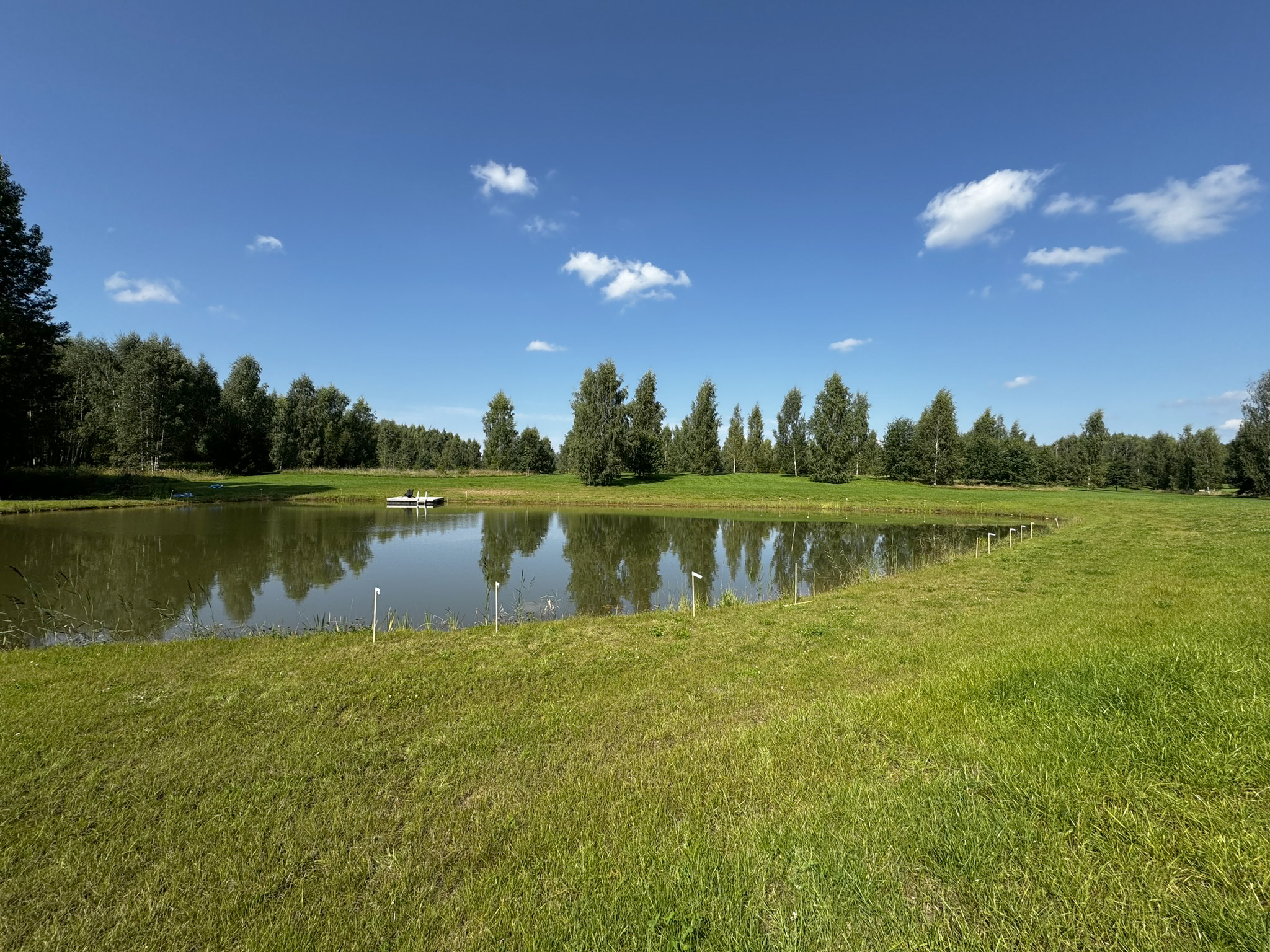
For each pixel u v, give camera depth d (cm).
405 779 497
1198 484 7244
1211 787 359
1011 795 377
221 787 486
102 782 495
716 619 1195
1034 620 1015
